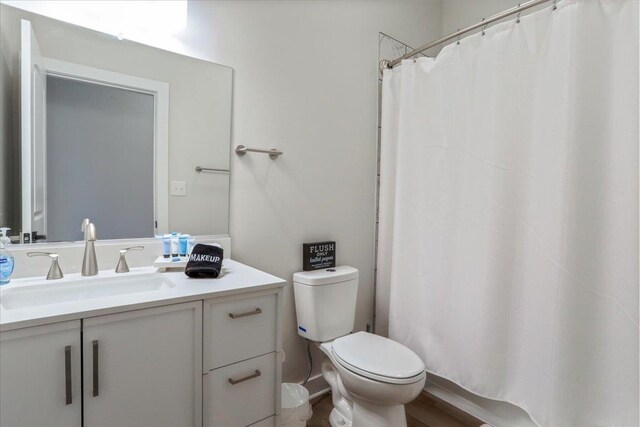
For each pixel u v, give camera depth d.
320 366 2.01
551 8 1.39
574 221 1.30
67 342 0.86
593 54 1.28
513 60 1.50
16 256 1.16
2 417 0.79
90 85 1.29
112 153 1.35
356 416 1.51
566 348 1.32
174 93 1.47
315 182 1.95
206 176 1.56
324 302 1.77
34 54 1.19
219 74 1.57
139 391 0.96
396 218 1.96
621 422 1.23
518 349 1.51
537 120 1.44
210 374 1.09
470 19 2.39
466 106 1.67
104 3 1.30
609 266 1.26
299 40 1.84
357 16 2.09
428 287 1.83
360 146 2.16
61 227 1.25
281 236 1.82
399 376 1.36
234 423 1.15
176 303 1.00
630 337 1.21
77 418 0.88
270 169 1.76
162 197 1.46
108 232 1.34
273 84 1.75
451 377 1.72
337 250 2.07
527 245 1.48
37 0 1.19
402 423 1.46
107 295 1.19
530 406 1.45
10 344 0.79
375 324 2.24
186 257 1.39
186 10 1.39
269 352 1.23
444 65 1.76
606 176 1.26
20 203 1.18
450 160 1.74
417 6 2.43
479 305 1.59
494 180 1.55
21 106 1.17
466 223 1.67
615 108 1.24
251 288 1.15
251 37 1.66
